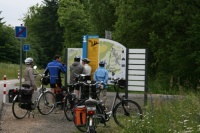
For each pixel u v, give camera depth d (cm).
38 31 9575
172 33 2970
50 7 9475
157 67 3281
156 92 1614
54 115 1311
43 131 1020
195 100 1106
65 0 6756
